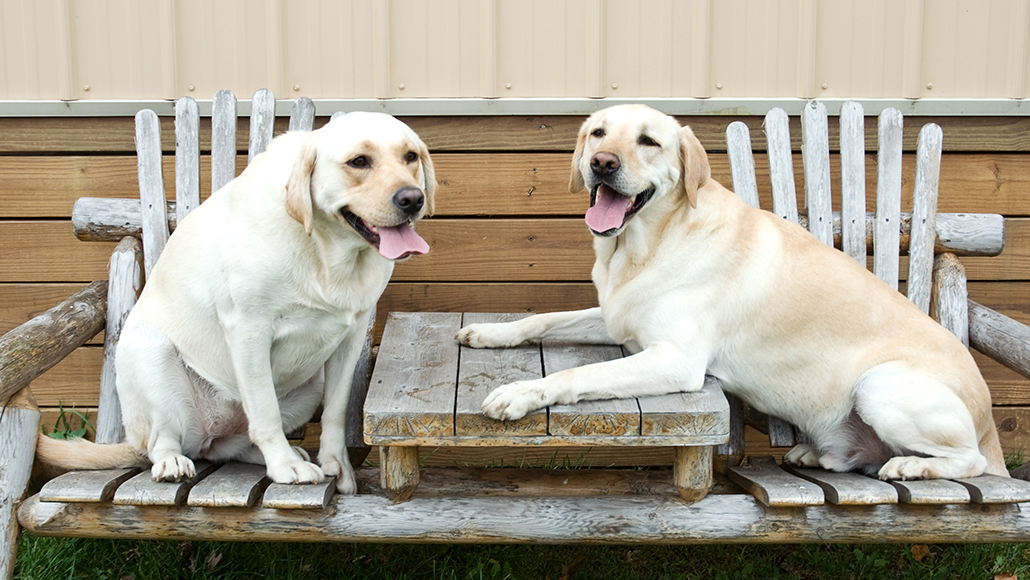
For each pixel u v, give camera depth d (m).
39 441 2.22
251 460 2.39
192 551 2.58
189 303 2.20
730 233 2.38
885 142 2.82
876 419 2.22
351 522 2.09
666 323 2.31
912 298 2.83
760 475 2.24
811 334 2.37
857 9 2.92
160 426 2.20
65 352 2.42
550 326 2.62
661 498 2.16
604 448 3.26
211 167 2.94
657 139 2.29
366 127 2.01
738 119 3.03
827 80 2.97
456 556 2.63
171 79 2.93
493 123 3.01
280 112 2.95
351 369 2.32
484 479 2.32
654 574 2.64
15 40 2.88
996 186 3.07
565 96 2.97
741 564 2.68
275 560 2.52
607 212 2.28
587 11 2.90
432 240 3.10
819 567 2.66
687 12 2.91
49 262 3.09
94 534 2.08
